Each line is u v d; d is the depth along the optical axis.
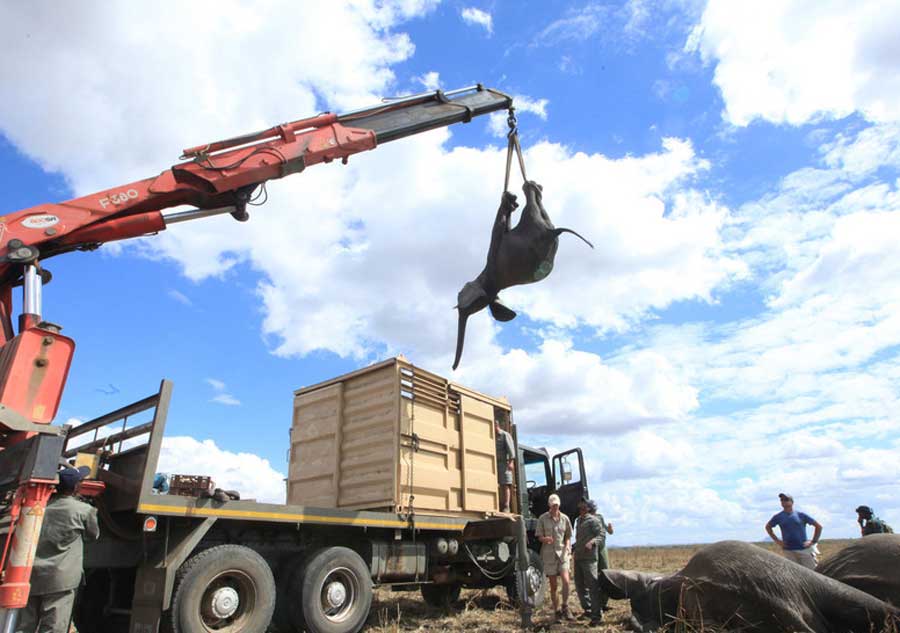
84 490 5.23
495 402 9.88
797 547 7.96
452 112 7.86
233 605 5.64
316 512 6.52
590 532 7.50
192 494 5.86
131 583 6.01
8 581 3.54
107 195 5.68
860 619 5.23
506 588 9.72
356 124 7.33
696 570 5.88
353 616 6.59
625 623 6.86
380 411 7.99
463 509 8.58
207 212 6.29
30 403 4.27
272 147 6.59
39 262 5.40
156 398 5.50
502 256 7.61
